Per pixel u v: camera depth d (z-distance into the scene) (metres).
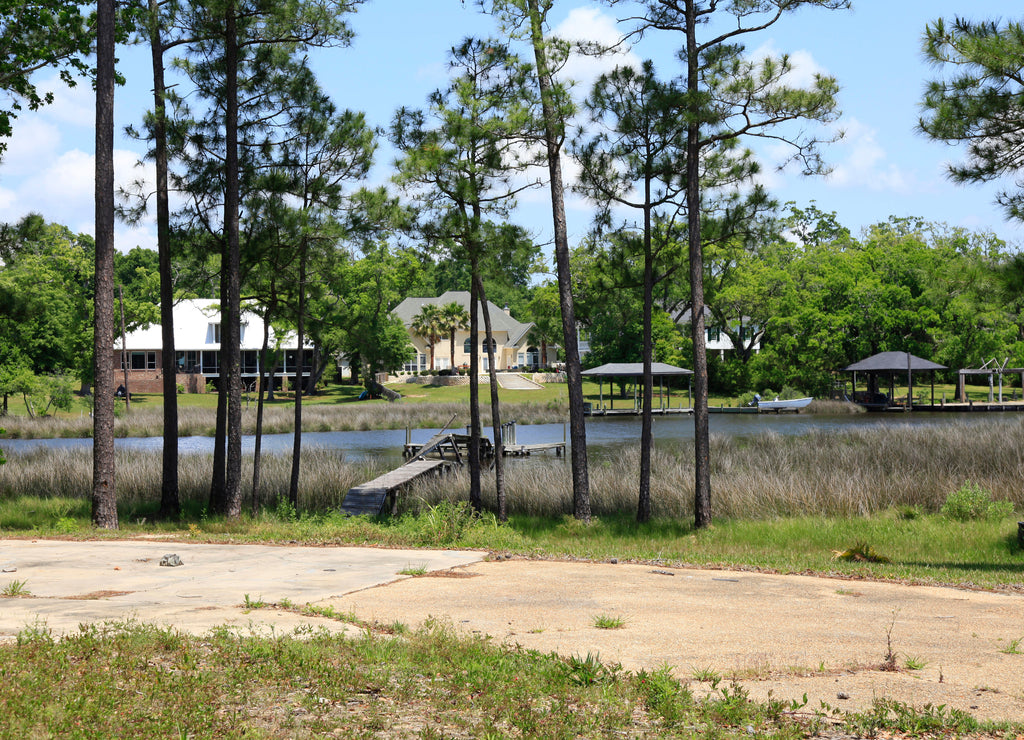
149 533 16.94
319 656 6.01
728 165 18.72
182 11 19.30
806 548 15.44
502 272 19.67
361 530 16.75
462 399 74.06
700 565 12.47
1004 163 11.59
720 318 77.62
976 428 32.09
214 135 20.28
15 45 17.86
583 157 18.59
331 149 20.50
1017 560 13.55
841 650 6.80
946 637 7.32
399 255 72.75
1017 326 70.94
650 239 19.55
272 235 19.70
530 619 8.01
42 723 4.46
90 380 68.25
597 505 20.94
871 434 32.56
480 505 20.39
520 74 18.31
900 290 69.75
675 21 18.38
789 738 4.68
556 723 4.85
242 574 10.98
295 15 18.59
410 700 5.31
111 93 17.91
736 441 39.66
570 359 19.52
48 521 18.83
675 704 5.19
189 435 49.62
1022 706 5.37
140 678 5.38
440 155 17.98
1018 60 10.75
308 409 60.72
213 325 82.31
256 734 4.50
